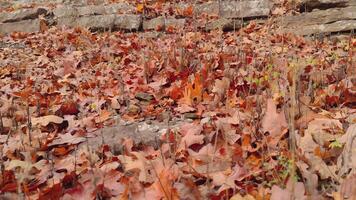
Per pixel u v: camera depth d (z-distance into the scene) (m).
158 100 4.14
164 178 2.33
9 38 7.65
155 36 7.33
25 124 3.61
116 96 4.25
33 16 8.36
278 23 7.19
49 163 2.87
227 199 2.23
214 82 4.28
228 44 6.45
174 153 2.80
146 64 4.79
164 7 8.30
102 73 5.27
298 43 6.21
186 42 6.36
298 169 2.46
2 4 9.62
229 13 7.82
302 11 7.67
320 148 2.71
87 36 7.24
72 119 3.72
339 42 6.40
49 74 5.48
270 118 3.02
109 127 3.50
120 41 6.95
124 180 2.53
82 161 2.85
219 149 2.80
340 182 2.38
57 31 7.75
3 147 3.07
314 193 2.21
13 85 5.07
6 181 2.60
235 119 3.25
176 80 4.63
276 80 3.80
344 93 3.65
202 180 2.54
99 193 2.41
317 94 3.75
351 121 3.16
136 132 3.33
